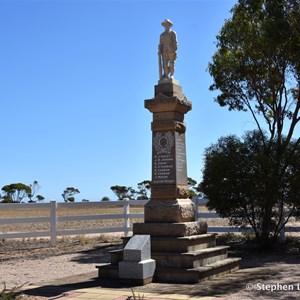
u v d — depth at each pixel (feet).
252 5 63.82
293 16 61.62
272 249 57.26
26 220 61.77
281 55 63.52
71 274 42.65
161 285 34.60
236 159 55.11
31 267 47.67
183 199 41.45
